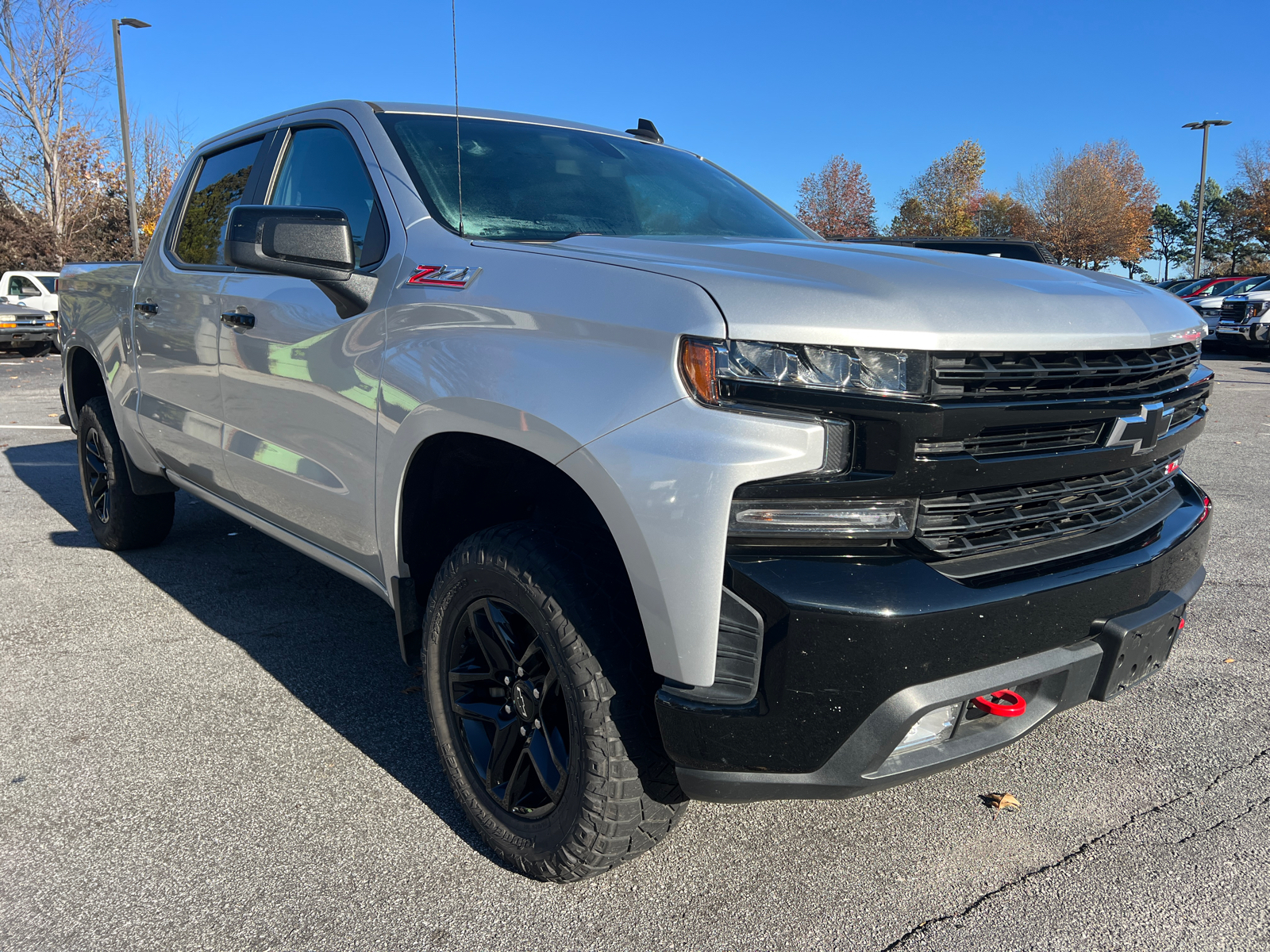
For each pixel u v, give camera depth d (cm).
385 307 235
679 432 169
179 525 521
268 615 381
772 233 298
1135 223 5806
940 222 6519
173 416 354
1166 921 198
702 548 166
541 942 192
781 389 164
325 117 299
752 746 171
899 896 207
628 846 197
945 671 171
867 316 168
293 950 189
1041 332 178
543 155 291
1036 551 188
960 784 256
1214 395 1169
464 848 225
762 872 216
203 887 208
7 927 194
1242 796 248
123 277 402
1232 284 2208
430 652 228
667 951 189
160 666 329
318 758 267
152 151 3653
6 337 1762
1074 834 231
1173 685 317
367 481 243
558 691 204
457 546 217
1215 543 488
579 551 196
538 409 187
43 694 304
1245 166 4797
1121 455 195
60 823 232
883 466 166
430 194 254
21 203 3506
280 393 277
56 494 602
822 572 167
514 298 203
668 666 175
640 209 284
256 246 234
